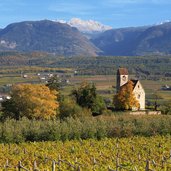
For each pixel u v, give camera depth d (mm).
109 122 74375
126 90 123875
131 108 124000
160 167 40344
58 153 49969
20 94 85000
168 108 120750
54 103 87125
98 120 76375
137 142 59656
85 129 65312
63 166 39812
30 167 39781
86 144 57875
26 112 84500
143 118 80438
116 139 62031
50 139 62969
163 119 76562
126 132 67375
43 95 86625
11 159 45938
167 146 56406
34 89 85875
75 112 92812
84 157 47031
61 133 63625
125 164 41562
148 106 151125
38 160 44812
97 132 65812
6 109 85688
